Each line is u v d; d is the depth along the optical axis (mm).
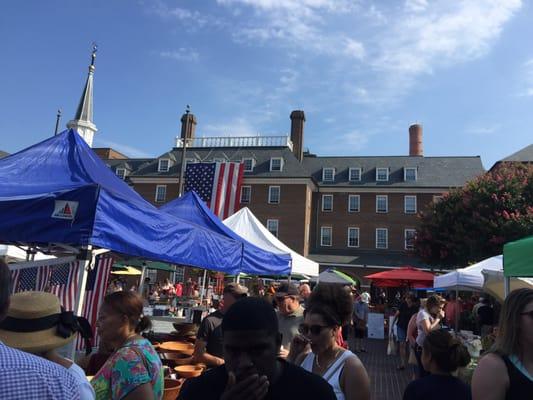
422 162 43969
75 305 3902
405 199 41500
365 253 40938
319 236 42312
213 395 1562
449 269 29797
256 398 1420
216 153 45219
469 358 3438
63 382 1481
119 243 4258
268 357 1521
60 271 4465
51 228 3859
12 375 1359
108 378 2527
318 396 1556
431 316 8422
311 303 2865
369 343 17656
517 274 4984
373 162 45094
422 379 3473
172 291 22391
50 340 1954
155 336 6910
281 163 42094
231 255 7504
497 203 24469
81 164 5293
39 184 4707
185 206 8320
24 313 1938
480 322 11977
